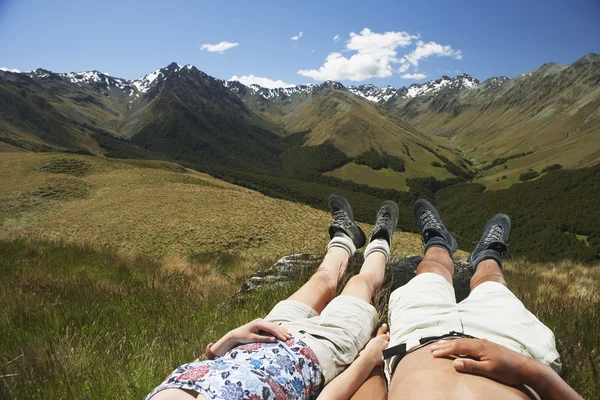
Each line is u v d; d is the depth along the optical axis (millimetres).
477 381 1234
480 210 194000
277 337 1685
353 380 1583
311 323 1839
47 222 49875
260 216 43781
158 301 3912
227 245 36375
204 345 2377
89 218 47938
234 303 3723
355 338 1831
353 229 3258
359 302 2031
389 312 2055
